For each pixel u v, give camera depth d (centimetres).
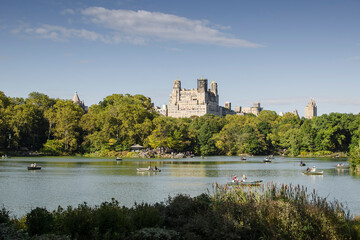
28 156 16325
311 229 2066
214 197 2806
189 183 6719
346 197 5091
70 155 17762
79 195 5209
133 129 18262
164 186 6244
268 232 2119
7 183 6481
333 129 17938
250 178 7862
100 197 5044
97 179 7294
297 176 8388
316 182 7081
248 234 2181
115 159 15512
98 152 17575
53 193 5375
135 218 2252
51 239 1800
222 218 2219
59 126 17638
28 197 4994
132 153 17312
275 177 8162
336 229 2084
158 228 2114
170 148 19550
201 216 2295
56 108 19450
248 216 2250
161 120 18900
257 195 2809
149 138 17988
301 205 2367
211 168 10806
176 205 2609
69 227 2069
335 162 14350
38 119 18025
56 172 8700
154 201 4728
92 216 2134
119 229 2089
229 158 18050
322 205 2358
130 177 7756
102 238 2019
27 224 2127
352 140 16875
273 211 2231
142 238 2020
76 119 18475
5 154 15662
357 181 7256
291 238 2031
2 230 1861
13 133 16612
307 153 19388
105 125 17700
